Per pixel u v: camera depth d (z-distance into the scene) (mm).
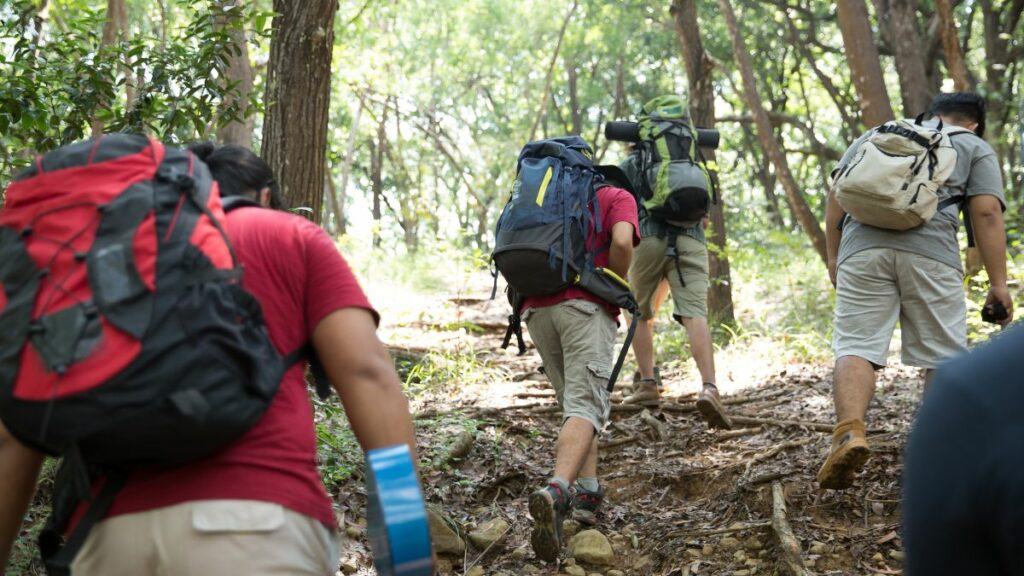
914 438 1246
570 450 4246
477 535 4547
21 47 4871
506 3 26969
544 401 6941
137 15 14070
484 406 6723
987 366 1206
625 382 7770
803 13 20875
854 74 9188
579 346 4430
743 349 8500
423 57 27812
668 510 4930
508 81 30781
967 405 1192
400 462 1891
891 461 4879
